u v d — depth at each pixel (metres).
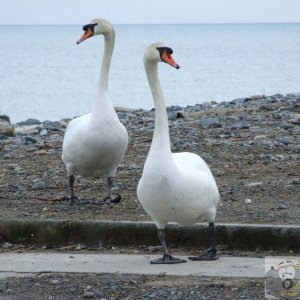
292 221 13.26
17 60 133.00
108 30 15.32
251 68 94.69
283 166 18.06
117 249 12.79
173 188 11.09
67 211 14.55
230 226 12.58
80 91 61.47
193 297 10.11
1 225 13.27
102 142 14.52
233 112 25.67
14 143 22.38
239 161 18.64
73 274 11.27
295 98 28.59
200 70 89.69
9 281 11.05
